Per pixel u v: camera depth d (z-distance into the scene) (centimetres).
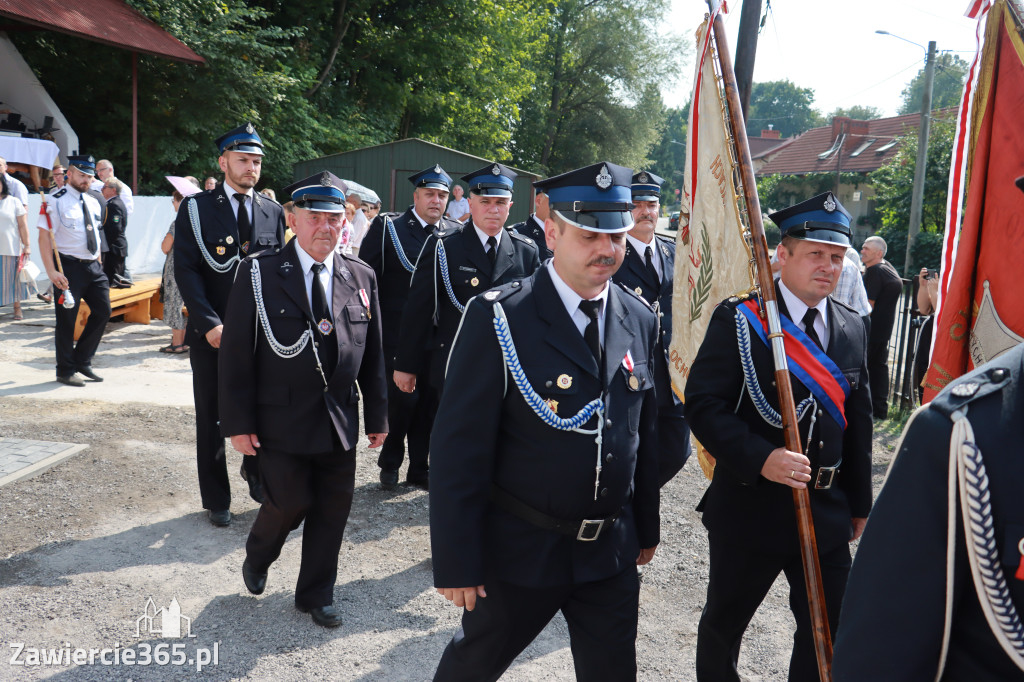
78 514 478
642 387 259
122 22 1636
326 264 375
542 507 240
